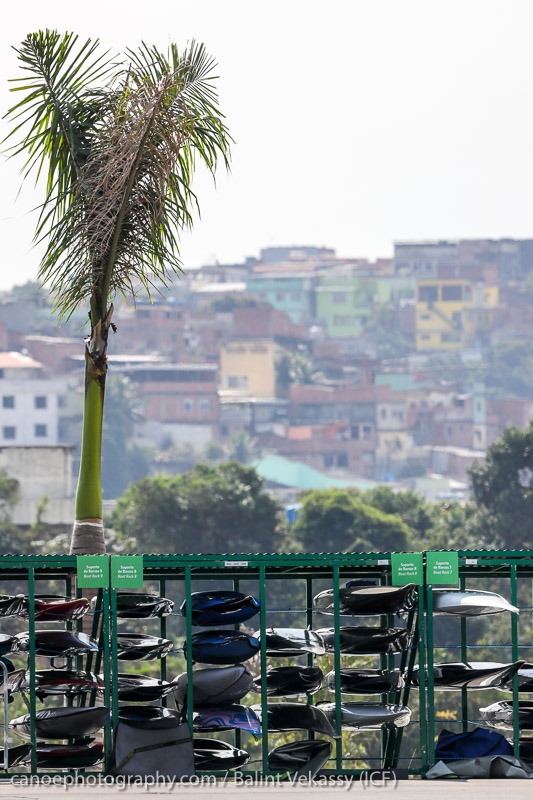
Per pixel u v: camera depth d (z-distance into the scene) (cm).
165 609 3011
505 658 10681
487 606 2892
